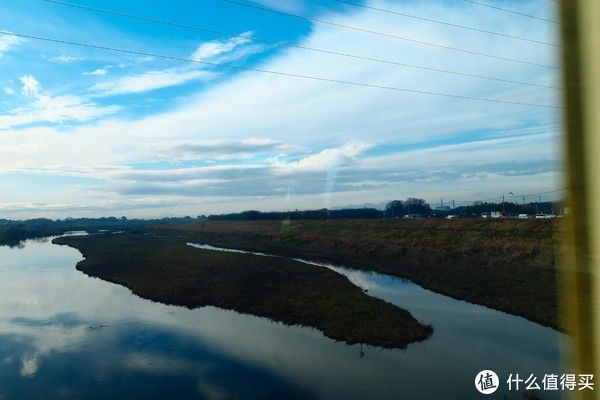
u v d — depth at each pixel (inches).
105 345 724.0
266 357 631.2
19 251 2529.5
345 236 2028.8
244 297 995.3
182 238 2950.3
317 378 547.5
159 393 532.7
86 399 521.3
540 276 1070.4
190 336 756.0
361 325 751.1
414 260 1509.6
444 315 815.7
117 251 2090.3
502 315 808.9
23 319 910.4
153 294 1086.4
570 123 146.3
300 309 872.9
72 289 1233.4
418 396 479.5
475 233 1589.6
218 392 521.7
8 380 585.6
